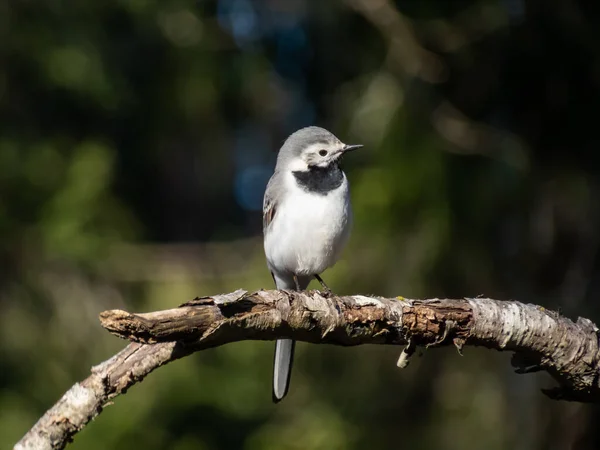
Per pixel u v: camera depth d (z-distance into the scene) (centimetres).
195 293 1417
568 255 1254
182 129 1659
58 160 1430
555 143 1270
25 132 1455
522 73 1259
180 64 1566
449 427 1261
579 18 1209
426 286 1241
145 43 1562
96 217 1406
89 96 1502
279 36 1666
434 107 1288
